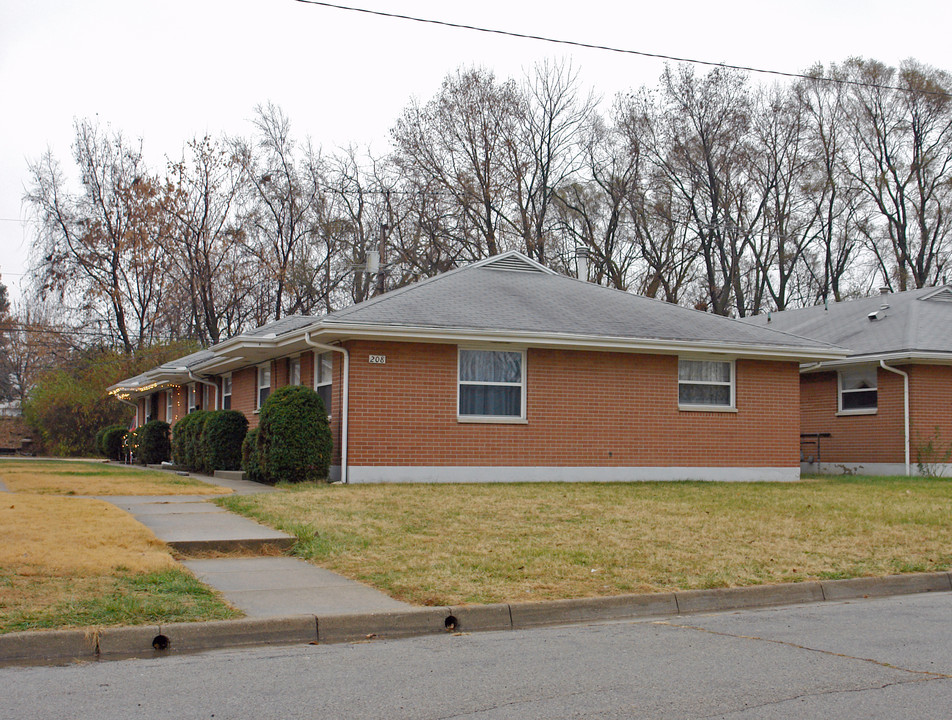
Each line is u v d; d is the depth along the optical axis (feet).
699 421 68.23
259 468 61.16
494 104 130.62
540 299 69.41
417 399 60.85
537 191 135.74
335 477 60.85
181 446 82.89
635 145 135.33
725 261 137.59
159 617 24.54
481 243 133.80
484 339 60.49
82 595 26.20
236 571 31.86
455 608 26.48
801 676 20.80
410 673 20.98
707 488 58.29
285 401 59.16
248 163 138.21
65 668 21.44
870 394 82.74
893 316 86.43
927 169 134.62
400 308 61.62
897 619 27.81
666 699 18.89
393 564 32.35
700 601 29.68
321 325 57.77
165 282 139.64
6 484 55.93
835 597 32.01
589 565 32.86
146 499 49.32
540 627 26.78
